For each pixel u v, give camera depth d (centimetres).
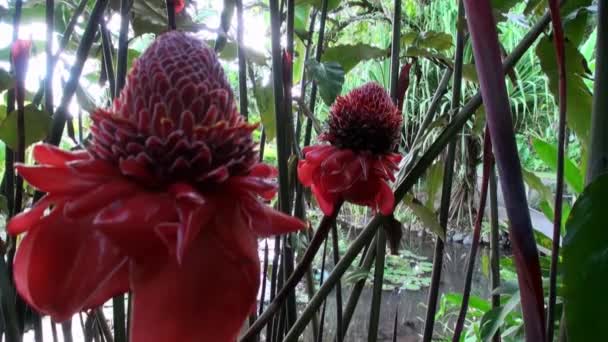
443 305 110
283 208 42
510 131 23
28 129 39
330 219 37
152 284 20
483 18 23
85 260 21
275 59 41
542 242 86
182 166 22
